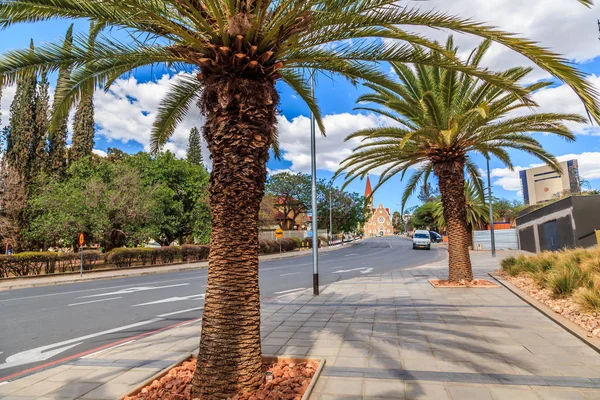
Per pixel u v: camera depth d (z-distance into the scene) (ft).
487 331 19.43
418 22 13.08
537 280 31.81
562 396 11.61
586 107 10.24
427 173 48.93
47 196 82.69
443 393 11.99
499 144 37.01
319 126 25.59
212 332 12.02
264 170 13.04
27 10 12.73
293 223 203.92
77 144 122.62
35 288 48.11
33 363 17.30
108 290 42.98
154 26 14.24
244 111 12.39
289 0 12.98
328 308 27.22
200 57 12.89
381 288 36.78
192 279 54.19
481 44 33.24
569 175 154.92
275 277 53.16
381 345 17.43
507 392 11.96
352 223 196.95
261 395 11.60
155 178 107.55
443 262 72.74
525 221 98.32
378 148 36.88
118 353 17.49
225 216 12.38
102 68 15.76
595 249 38.78
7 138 112.98
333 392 12.20
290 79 21.63
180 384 13.00
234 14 12.17
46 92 114.42
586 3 9.61
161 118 21.86
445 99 33.76
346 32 14.28
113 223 83.56
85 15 13.17
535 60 11.30
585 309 21.09
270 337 19.53
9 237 92.94
